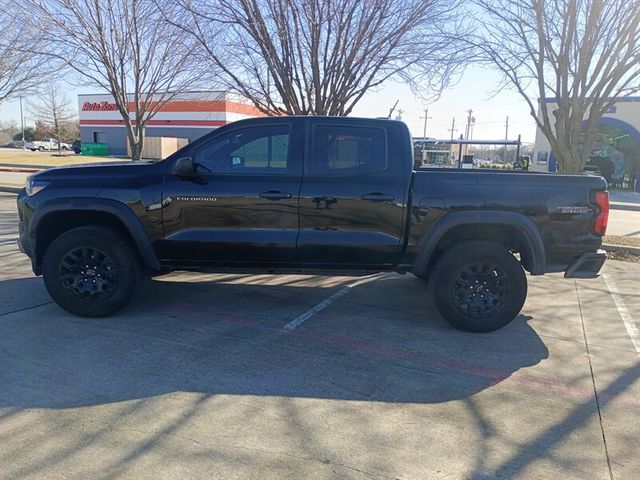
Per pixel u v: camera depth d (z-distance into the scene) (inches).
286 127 192.1
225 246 192.5
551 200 189.9
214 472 108.2
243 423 127.7
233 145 193.0
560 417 134.4
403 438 123.0
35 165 1307.8
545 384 153.1
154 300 223.5
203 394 141.8
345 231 190.9
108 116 2066.9
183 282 254.2
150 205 190.9
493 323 191.5
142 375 151.9
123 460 111.6
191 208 190.9
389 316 210.4
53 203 190.5
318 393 144.2
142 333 184.5
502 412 136.3
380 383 151.3
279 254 193.6
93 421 127.0
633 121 965.8
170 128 1845.5
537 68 353.4
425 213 189.3
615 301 239.3
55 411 131.0
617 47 327.9
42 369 153.9
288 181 189.9
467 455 116.8
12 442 117.3
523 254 197.0
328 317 207.3
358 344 180.1
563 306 230.5
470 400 142.5
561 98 354.6
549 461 115.2
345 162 192.1
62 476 105.8
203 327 192.4
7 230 386.9
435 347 179.3
